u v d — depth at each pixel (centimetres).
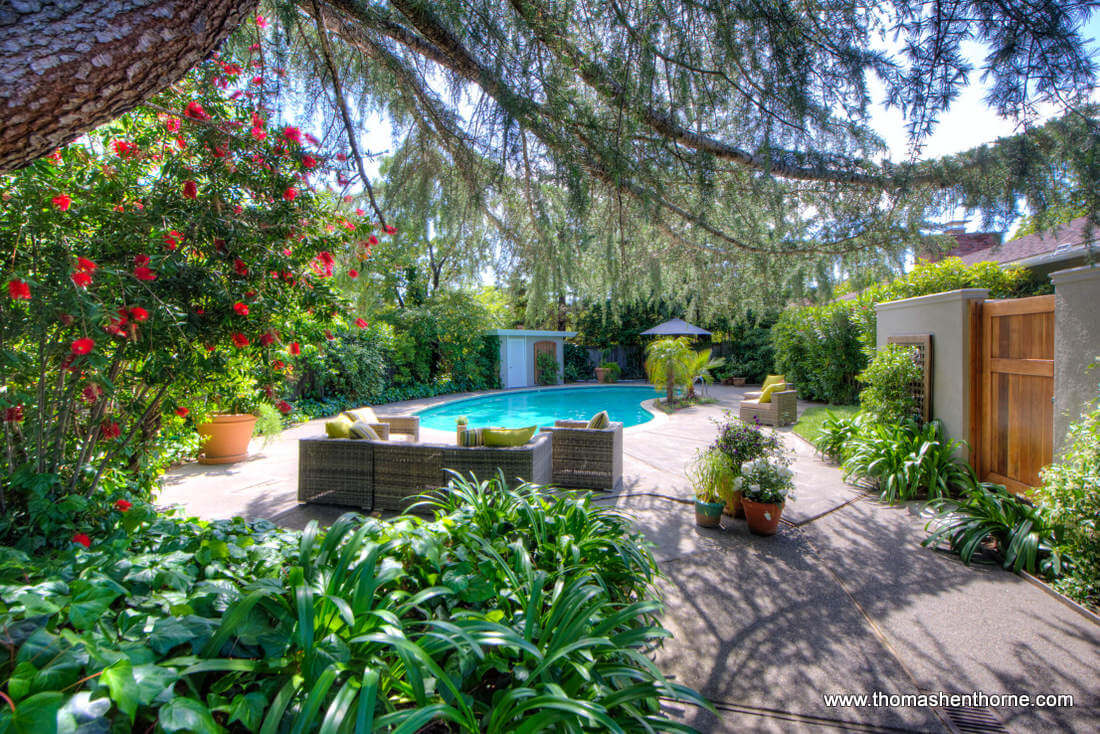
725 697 209
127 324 233
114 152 277
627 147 278
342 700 109
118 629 125
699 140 284
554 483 525
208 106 276
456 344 1524
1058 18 185
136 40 130
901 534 383
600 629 163
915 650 239
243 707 108
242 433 613
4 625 112
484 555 209
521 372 1834
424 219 330
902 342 571
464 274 376
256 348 307
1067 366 353
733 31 229
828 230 329
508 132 271
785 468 392
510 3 234
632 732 138
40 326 221
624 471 592
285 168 294
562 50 248
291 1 231
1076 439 313
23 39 115
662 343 1338
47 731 86
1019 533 327
